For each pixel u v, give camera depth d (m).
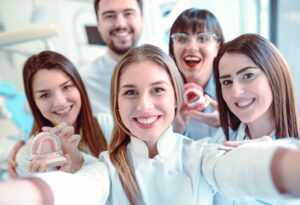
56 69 0.88
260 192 0.38
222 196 0.67
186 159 0.64
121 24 1.32
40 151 0.69
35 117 0.95
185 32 1.01
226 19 1.82
